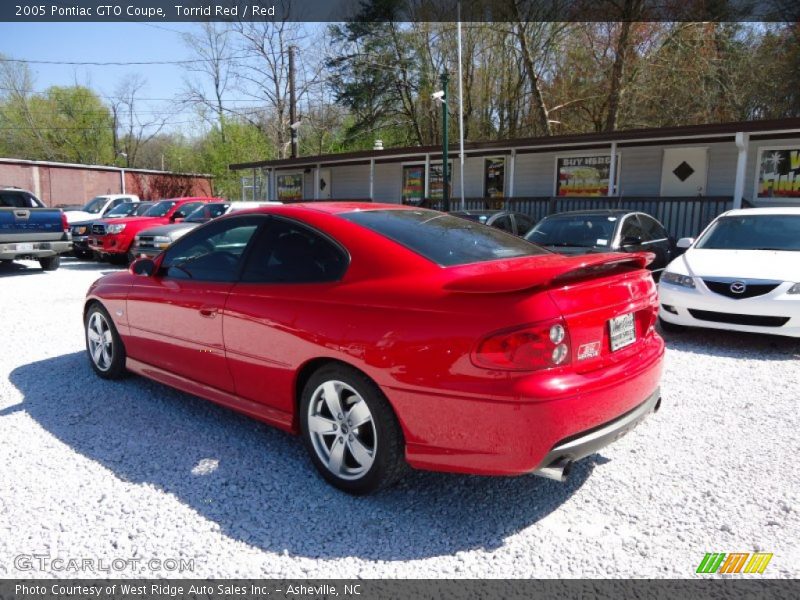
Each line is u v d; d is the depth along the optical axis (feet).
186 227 43.98
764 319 19.70
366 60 97.50
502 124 98.78
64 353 19.58
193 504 9.97
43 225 42.11
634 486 10.69
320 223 11.23
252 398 11.84
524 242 12.47
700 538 9.07
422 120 104.37
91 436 12.73
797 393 15.69
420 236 10.94
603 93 80.48
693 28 69.36
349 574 8.20
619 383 9.21
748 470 11.25
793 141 41.34
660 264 32.14
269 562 8.44
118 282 15.56
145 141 172.24
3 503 9.94
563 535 9.18
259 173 115.85
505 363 8.35
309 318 10.27
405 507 10.00
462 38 94.84
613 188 45.29
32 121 156.35
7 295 32.14
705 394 15.64
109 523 9.37
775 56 73.00
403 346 9.08
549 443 8.39
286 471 11.21
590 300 9.14
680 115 75.46
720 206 42.52
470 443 8.74
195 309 12.66
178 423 13.51
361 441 10.14
